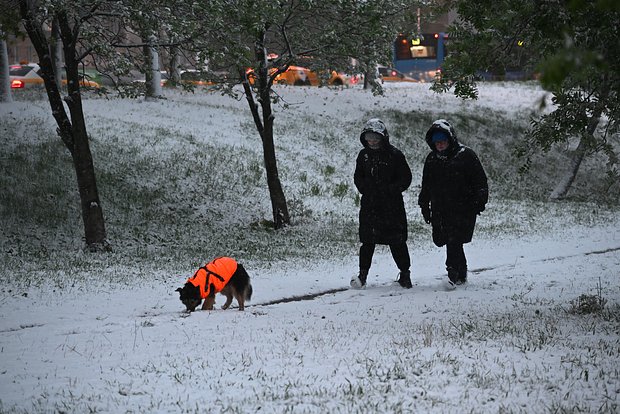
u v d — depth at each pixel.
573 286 11.41
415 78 48.69
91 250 15.57
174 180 21.14
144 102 28.69
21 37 14.87
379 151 11.12
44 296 10.82
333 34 16.94
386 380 5.59
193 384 5.68
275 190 19.20
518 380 5.52
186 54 16.20
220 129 26.58
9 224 17.17
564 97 9.30
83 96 28.94
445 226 11.18
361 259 11.64
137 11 14.22
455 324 8.34
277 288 11.66
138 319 9.02
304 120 29.64
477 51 8.88
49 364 6.55
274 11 15.79
